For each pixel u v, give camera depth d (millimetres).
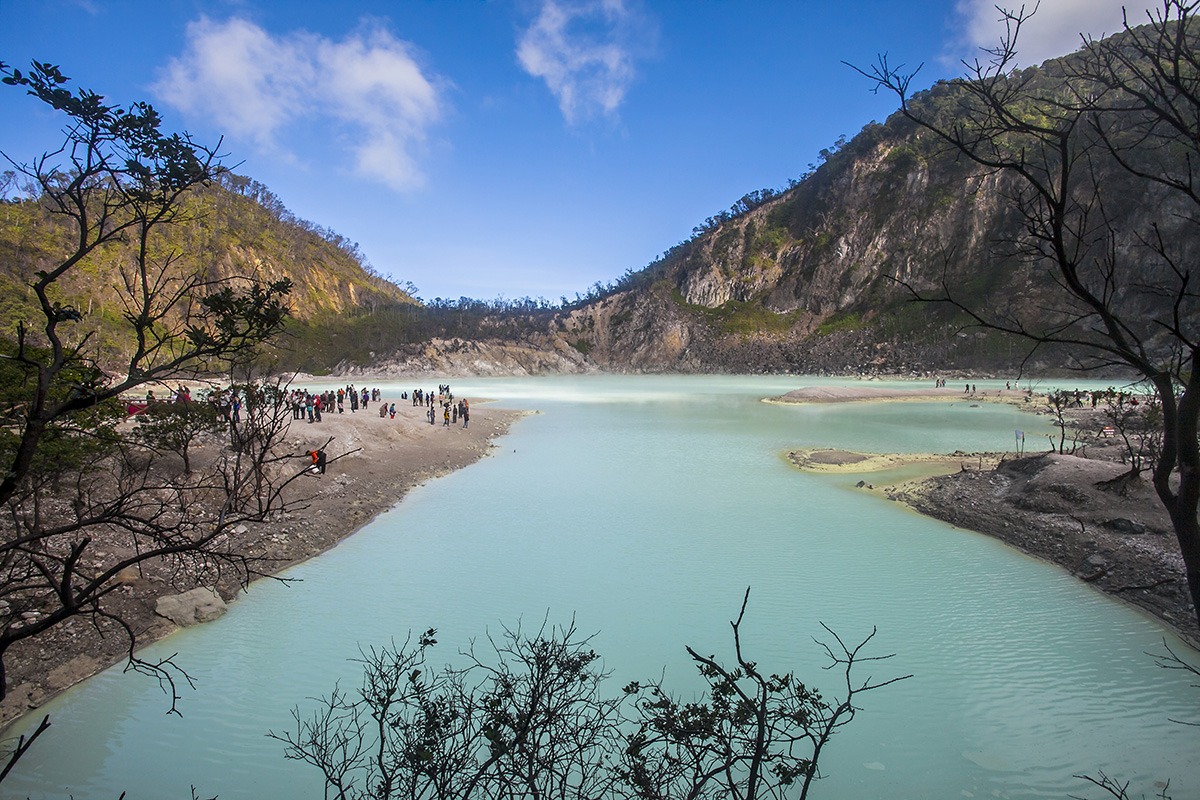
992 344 96000
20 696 10391
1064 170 4844
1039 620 13219
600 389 86688
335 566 16578
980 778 8750
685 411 55688
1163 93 4566
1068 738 9578
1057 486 19750
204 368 5586
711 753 9156
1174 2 4484
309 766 8969
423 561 16938
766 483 25625
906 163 135375
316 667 11562
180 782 8703
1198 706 10305
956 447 33750
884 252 132875
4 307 40094
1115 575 15047
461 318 158500
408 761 6961
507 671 11008
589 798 7605
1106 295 4875
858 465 28844
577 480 26641
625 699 10422
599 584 15273
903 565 16312
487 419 47969
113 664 11594
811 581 15336
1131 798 8320
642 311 153250
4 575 11039
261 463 5777
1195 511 4730
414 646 12289
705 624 13148
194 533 16859
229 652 12117
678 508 21922
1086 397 55188
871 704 10406
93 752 9320
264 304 5461
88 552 14625
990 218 119125
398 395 73500
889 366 106312
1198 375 4688
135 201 5172
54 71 4617
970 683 10969
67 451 12477
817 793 8469
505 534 19219
